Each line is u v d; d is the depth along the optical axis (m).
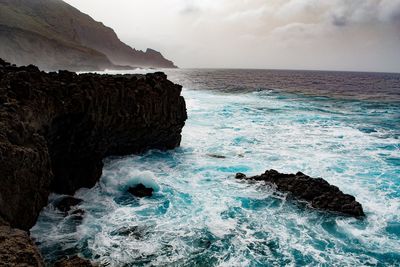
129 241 9.74
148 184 13.72
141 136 18.08
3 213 7.21
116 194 13.14
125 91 16.20
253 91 61.56
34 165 8.59
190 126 26.88
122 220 11.02
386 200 13.21
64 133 13.00
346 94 59.56
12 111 9.34
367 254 9.56
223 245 9.69
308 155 19.36
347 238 10.36
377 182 15.19
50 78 13.64
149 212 11.68
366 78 135.50
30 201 8.44
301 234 10.50
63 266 6.25
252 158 18.58
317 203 12.38
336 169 16.91
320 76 145.75
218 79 107.50
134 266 8.54
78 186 13.16
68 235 9.95
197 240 9.91
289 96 53.72
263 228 10.77
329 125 28.92
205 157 18.70
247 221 11.21
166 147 20.05
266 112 35.34
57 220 10.82
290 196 13.13
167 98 19.33
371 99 51.34
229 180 14.88
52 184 12.59
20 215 8.04
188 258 8.97
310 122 30.17
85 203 12.21
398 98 53.81
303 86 78.75
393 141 23.25
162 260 8.84
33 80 12.39
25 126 9.16
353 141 23.05
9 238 5.34
